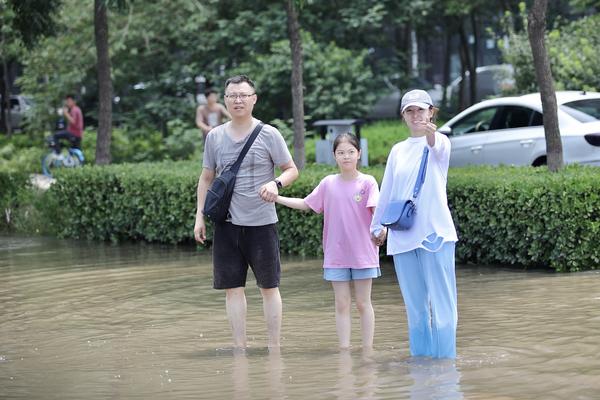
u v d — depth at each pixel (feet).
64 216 75.00
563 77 88.48
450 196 53.62
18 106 158.51
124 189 70.23
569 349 32.94
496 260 53.16
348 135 35.04
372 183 34.99
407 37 135.85
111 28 119.85
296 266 54.95
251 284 50.24
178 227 66.54
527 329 36.65
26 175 83.56
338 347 35.47
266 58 119.14
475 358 32.24
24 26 88.94
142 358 34.63
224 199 35.22
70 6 118.83
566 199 48.88
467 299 43.45
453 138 70.54
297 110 71.46
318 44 119.55
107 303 46.06
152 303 45.73
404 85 130.62
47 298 47.80
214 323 40.88
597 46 88.12
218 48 127.85
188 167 73.56
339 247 34.99
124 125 122.42
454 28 138.31
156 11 121.19
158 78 126.52
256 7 127.34
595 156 61.57
